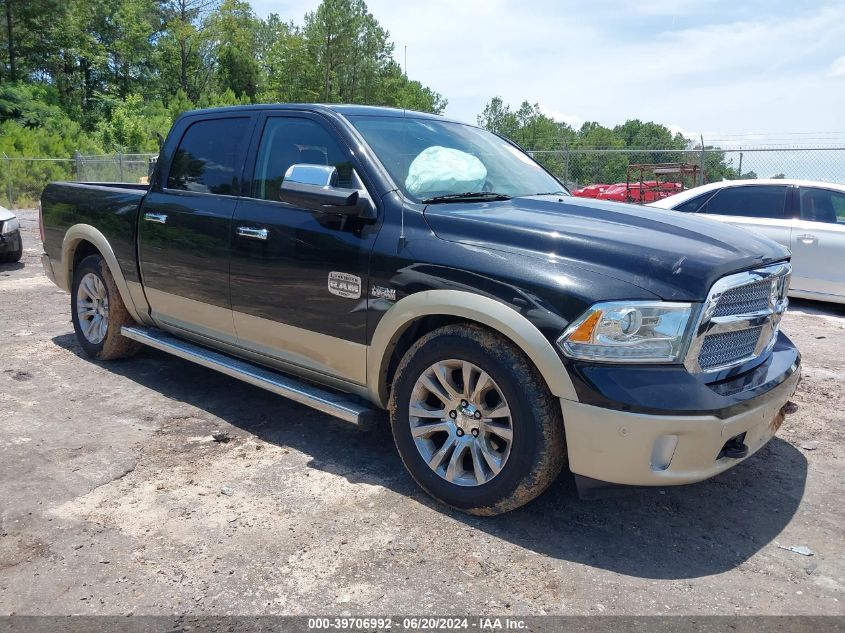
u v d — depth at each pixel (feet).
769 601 8.46
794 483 11.75
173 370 17.20
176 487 11.07
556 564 9.16
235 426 13.69
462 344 9.86
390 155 11.85
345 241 11.17
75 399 15.01
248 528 9.87
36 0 149.79
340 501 10.73
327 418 14.23
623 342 8.80
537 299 9.15
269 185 12.84
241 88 213.25
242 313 13.01
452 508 10.47
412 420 10.69
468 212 10.78
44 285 28.27
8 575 8.67
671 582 8.82
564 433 9.45
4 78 150.82
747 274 9.70
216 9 205.98
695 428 8.72
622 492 9.43
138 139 139.44
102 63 169.68
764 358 10.75
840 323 24.14
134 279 15.61
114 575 8.71
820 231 25.52
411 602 8.28
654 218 11.11
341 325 11.32
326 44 175.22
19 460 11.93
